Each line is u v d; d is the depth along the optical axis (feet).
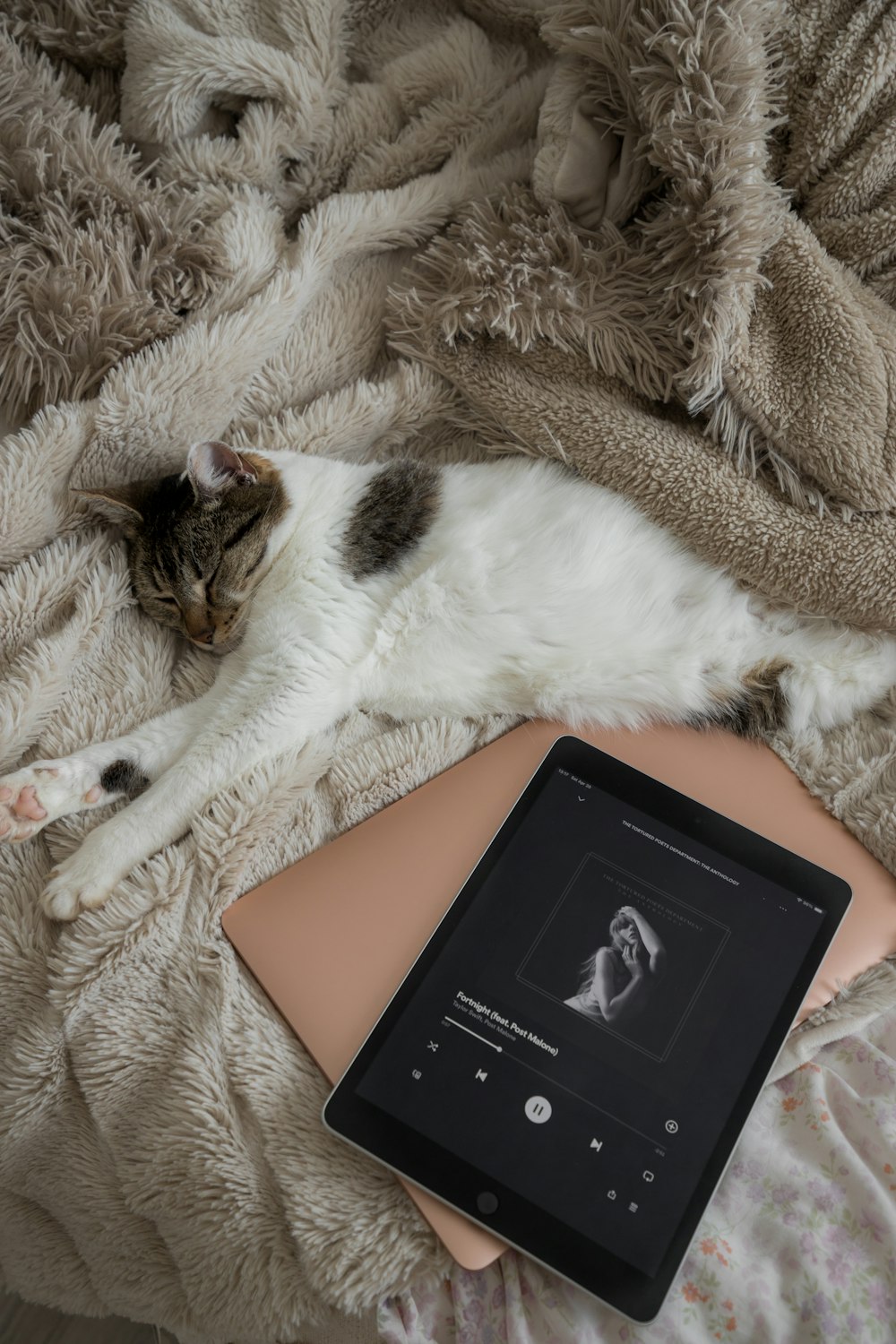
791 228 4.04
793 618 4.10
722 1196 3.00
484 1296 2.89
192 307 4.32
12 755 3.68
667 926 3.27
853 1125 3.14
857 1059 3.31
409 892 3.42
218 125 4.75
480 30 4.86
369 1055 3.04
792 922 3.31
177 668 4.13
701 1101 3.01
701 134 3.79
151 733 3.76
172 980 3.29
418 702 4.00
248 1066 3.13
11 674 3.78
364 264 4.60
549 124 4.23
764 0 3.80
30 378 4.14
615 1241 2.81
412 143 4.69
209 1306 3.07
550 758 3.58
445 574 3.98
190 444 4.21
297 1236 2.91
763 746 3.89
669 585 4.05
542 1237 2.82
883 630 4.01
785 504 3.99
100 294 4.12
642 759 3.84
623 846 3.40
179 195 4.43
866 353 3.92
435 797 3.64
